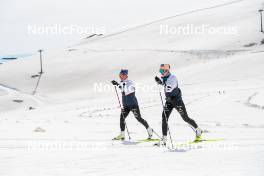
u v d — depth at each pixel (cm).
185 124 3278
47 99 16125
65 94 17175
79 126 2556
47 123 2839
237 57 15212
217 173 845
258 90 7381
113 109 6850
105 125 2745
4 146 1404
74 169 969
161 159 1124
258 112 4731
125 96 1644
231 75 12669
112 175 882
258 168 875
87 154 1245
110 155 1223
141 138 1814
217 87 10088
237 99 6303
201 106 5934
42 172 927
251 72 12556
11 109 13875
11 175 891
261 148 1275
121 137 1669
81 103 10806
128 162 1079
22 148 1367
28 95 16588
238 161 1004
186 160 1085
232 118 4325
